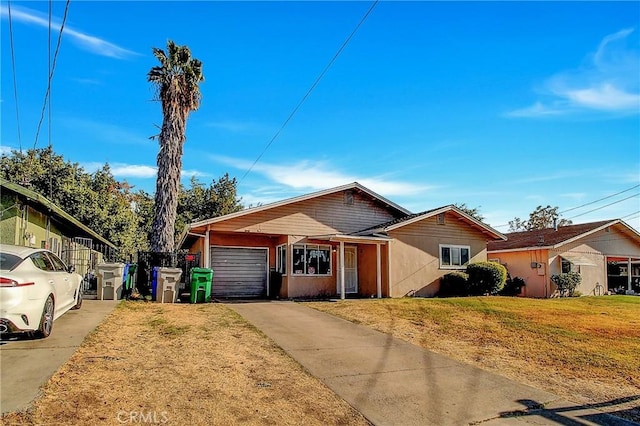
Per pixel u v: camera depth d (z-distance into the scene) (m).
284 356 7.73
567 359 8.19
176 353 7.44
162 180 18.95
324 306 14.43
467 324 11.41
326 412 5.30
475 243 21.09
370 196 20.36
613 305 17.39
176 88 19.39
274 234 18.23
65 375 5.77
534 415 5.48
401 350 8.53
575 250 24.05
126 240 30.89
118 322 9.76
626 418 5.48
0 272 6.84
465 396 6.05
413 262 19.27
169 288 14.57
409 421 5.13
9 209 11.91
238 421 4.86
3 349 6.84
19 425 4.26
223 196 38.94
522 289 23.97
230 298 17.91
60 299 8.59
